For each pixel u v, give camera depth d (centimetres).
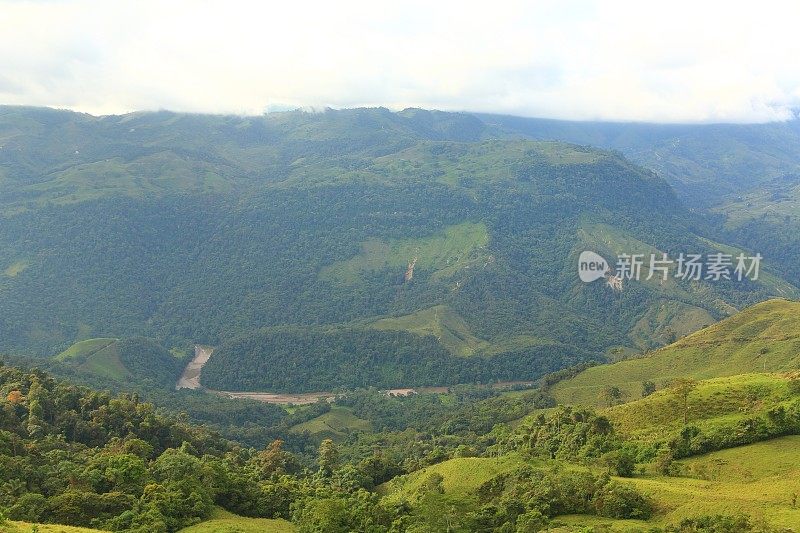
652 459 10375
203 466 9675
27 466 8644
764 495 7925
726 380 13438
